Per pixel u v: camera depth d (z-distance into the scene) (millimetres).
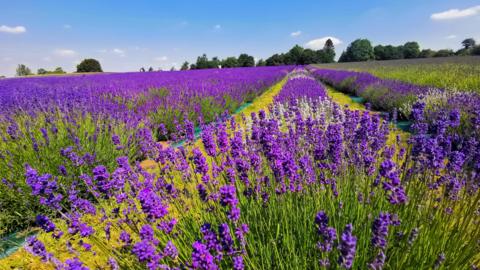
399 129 6215
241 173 2352
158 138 7379
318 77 28844
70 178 3771
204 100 9062
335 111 5031
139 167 3209
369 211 2244
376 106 10812
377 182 2328
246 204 2506
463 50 62906
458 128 5387
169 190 2547
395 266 1854
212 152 2473
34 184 1966
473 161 2447
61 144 4438
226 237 1612
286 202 2443
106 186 2189
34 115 5691
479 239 2031
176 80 15914
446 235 2160
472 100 6695
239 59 69500
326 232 1576
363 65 38281
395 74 18109
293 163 2156
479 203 2400
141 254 1391
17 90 10312
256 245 2256
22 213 3604
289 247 2039
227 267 1933
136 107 8258
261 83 17141
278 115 5930
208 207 2357
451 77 12250
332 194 2533
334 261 1843
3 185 3596
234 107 10297
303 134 3580
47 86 13336
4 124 5164
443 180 2342
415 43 80250
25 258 2885
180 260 1986
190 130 3381
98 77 21641
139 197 1654
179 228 2406
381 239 1467
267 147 2572
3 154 3910
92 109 6496
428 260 1936
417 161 2443
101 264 2547
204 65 67688
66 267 1642
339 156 2703
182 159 2990
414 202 2227
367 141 2998
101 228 2900
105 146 4820
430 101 7645
